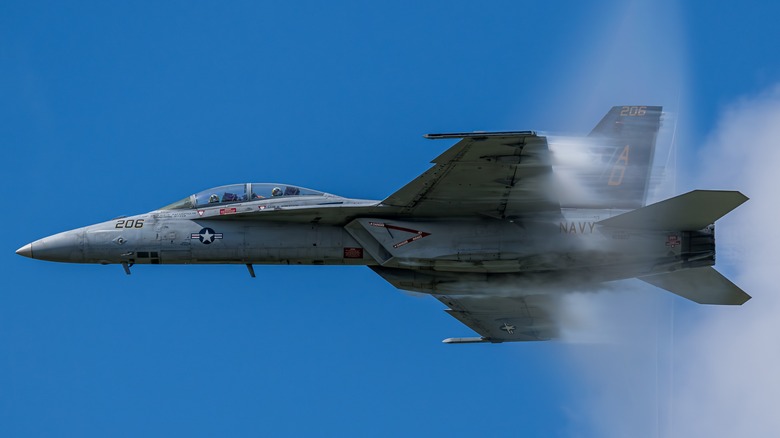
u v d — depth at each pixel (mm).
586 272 78625
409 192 74062
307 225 79188
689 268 76938
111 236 80688
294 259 79625
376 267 80375
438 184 72812
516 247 75438
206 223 80250
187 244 79938
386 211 76938
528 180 71938
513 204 75250
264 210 78938
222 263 80625
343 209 77188
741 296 80688
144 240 80250
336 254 78938
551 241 75500
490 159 69500
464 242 75750
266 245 79250
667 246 75312
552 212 76250
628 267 77000
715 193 70000
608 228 75500
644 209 73062
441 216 76938
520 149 68250
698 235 75375
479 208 75750
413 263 76438
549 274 79562
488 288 80750
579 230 75625
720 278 79938
